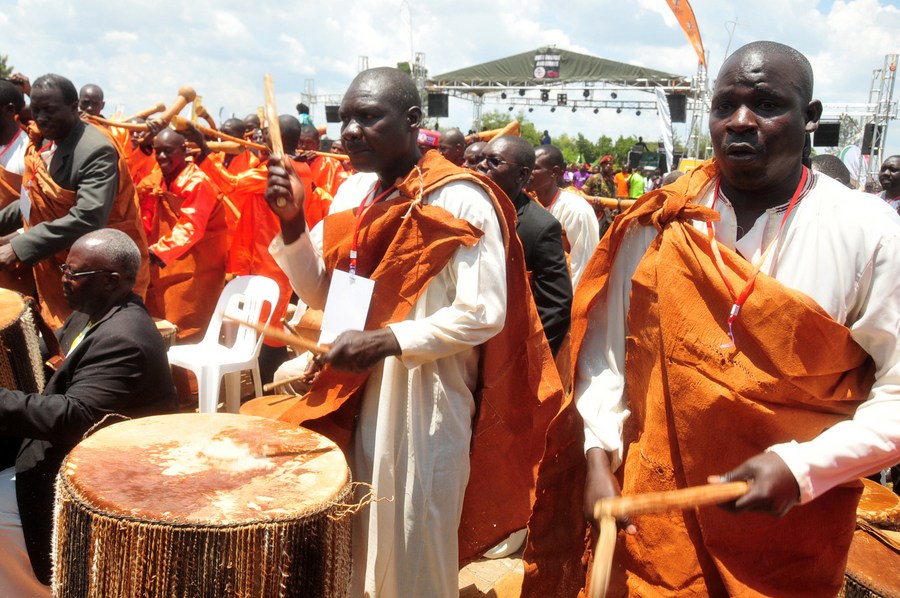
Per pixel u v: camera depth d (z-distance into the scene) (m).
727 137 1.71
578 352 2.03
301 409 2.59
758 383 1.66
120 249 2.80
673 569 1.81
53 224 4.08
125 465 2.12
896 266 1.60
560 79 21.14
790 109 1.67
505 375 2.68
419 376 2.51
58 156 4.27
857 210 1.67
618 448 1.93
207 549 1.83
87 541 1.91
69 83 4.20
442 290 2.52
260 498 1.98
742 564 1.75
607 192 16.09
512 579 3.38
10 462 2.89
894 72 17.56
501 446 2.70
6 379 2.88
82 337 2.94
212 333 4.66
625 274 1.99
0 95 4.81
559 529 2.19
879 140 17.80
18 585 2.72
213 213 5.65
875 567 2.43
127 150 6.52
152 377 2.71
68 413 2.51
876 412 1.59
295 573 1.94
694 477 1.75
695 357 1.72
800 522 1.72
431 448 2.53
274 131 2.47
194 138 6.29
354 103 2.47
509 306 2.65
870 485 3.07
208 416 2.55
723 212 1.79
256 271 6.11
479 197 2.48
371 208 2.54
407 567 2.56
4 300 3.10
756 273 1.67
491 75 21.48
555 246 3.77
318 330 3.17
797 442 1.67
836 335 1.63
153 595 1.84
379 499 2.33
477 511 2.70
